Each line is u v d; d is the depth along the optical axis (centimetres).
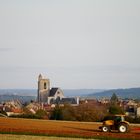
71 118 18738
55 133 7812
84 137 7506
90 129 10019
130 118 16125
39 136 7338
